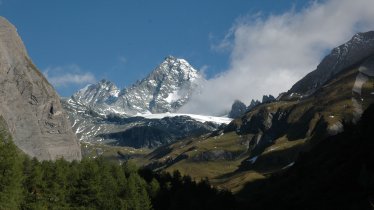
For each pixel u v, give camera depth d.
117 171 169.62
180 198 173.25
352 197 133.00
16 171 99.12
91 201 131.12
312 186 173.00
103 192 138.00
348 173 155.75
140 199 150.50
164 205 170.00
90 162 156.50
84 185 131.50
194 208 172.62
